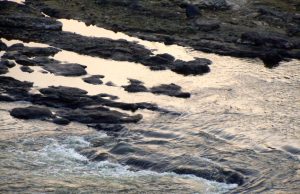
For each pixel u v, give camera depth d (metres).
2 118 81.69
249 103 88.62
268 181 69.00
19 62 95.50
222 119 83.19
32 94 86.44
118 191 67.38
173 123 81.69
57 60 97.62
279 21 115.62
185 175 70.75
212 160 73.00
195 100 88.69
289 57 104.94
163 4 119.81
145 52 101.31
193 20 114.38
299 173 70.38
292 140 77.56
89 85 90.62
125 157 73.75
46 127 80.31
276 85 94.94
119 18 114.19
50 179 69.38
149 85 92.25
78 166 72.50
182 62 98.56
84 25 111.38
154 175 70.88
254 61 102.81
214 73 97.81
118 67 97.06
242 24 113.81
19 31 107.19
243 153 74.50
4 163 72.25
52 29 108.19
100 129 80.25
